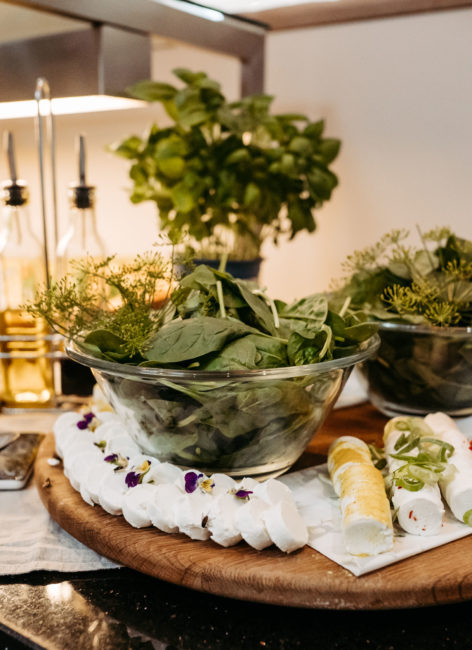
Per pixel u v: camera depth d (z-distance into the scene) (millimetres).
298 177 1164
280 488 609
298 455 712
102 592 588
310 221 1205
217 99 1110
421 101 1312
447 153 1303
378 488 605
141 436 670
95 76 868
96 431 779
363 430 895
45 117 1551
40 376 1027
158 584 603
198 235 1157
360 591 529
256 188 1090
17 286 983
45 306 693
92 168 1730
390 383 881
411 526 602
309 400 634
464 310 843
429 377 844
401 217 1388
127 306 687
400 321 823
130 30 898
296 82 1471
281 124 1213
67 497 694
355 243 1461
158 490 621
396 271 868
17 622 542
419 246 1370
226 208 1174
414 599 531
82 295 713
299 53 1448
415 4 1259
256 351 627
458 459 673
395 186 1382
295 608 566
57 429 815
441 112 1292
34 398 1033
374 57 1348
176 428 626
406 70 1315
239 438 625
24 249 982
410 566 557
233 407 600
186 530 595
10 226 982
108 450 731
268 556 574
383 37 1327
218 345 607
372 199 1419
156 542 600
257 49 1232
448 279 841
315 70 1436
